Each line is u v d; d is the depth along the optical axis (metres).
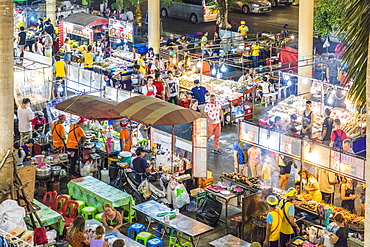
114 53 30.50
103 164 19.25
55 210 16.12
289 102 23.22
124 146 18.97
